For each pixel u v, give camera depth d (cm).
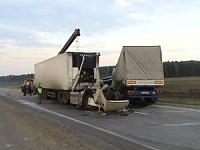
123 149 725
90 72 2023
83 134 930
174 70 9288
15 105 2109
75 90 1956
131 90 1831
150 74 1862
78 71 1972
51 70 2406
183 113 1435
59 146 762
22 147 761
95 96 1574
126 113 1488
